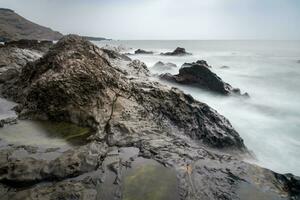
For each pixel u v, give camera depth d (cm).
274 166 1069
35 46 3700
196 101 1191
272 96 2342
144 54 6812
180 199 531
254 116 1689
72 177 591
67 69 1028
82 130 854
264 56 6538
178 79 2258
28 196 506
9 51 2198
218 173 646
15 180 557
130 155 700
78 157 638
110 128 840
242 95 2139
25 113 957
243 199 555
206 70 2152
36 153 683
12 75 1439
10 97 1220
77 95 966
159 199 527
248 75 3500
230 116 1666
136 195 534
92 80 1016
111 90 1041
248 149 1134
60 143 757
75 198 511
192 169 648
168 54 6475
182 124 1041
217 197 554
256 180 631
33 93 1004
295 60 5462
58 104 953
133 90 1108
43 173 580
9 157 650
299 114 1745
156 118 1005
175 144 781
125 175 603
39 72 1202
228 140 1025
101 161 663
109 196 527
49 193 520
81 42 1230
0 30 9631
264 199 562
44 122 916
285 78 3266
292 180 645
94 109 925
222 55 6781
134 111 970
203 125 1057
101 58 1219
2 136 781
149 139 796
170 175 610
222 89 2053
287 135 1395
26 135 800
